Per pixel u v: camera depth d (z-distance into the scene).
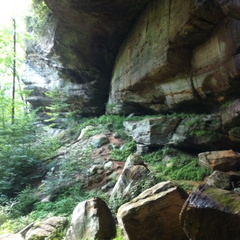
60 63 14.64
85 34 11.66
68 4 9.58
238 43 5.30
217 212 2.67
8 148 10.89
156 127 9.45
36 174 10.51
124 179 6.98
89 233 4.96
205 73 6.93
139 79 9.45
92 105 15.44
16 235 5.87
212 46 6.37
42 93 17.50
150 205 3.97
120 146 10.91
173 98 8.84
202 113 8.65
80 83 15.32
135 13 9.65
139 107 12.24
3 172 9.93
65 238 5.47
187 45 7.15
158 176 7.95
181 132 8.66
